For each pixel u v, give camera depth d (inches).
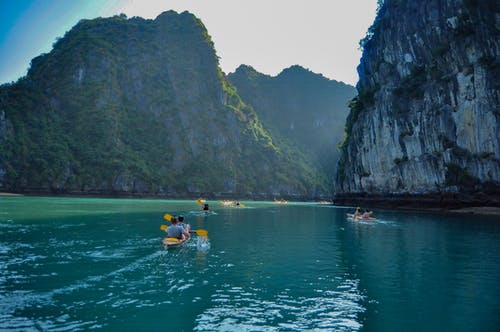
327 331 241.6
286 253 528.7
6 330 230.7
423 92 1943.9
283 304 295.1
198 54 6491.1
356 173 2506.2
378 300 307.7
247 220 1149.1
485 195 1664.6
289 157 7135.8
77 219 1009.5
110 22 5959.6
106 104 5078.7
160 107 5620.1
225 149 5925.2
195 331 238.4
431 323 258.7
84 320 253.3
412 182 1996.8
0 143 3890.3
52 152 4160.9
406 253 537.3
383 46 2303.2
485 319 266.5
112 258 456.4
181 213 1437.0
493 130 1627.7
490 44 1649.9
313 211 1801.2
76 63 5147.6
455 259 490.6
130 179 4471.0
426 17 1941.4
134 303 291.4
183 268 414.6
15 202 1974.7
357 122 2544.3
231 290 331.6
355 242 653.3
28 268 393.4
